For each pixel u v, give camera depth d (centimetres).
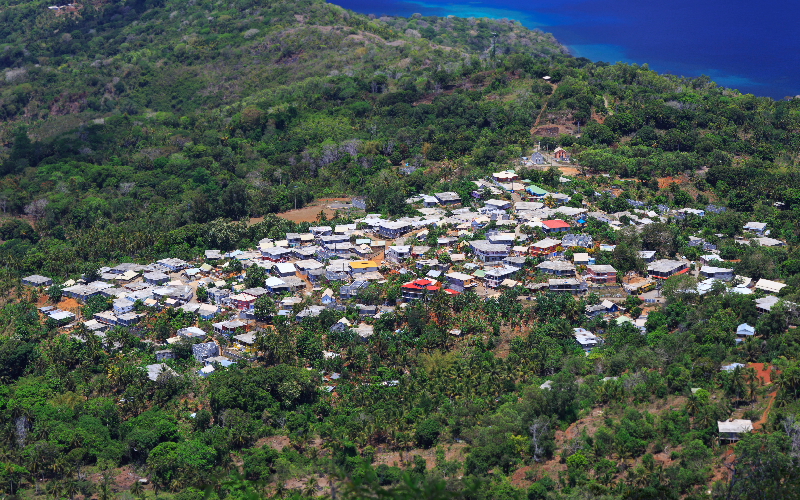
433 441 18012
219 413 19312
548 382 19225
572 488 15600
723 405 16788
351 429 18225
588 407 18138
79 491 17400
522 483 16200
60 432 18900
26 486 17875
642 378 18562
